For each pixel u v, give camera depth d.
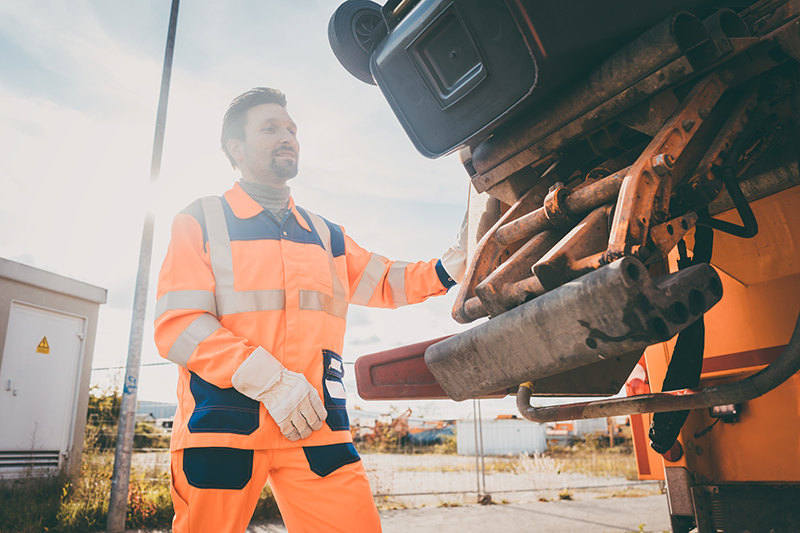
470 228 1.92
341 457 1.57
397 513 6.46
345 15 1.87
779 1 1.32
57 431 7.08
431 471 11.74
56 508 5.43
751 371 1.91
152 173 5.95
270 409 1.45
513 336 1.15
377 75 1.69
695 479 2.06
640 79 1.28
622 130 1.46
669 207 1.29
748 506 1.89
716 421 2.02
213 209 1.74
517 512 6.42
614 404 1.25
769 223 1.81
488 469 12.27
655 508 6.65
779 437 1.83
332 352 1.70
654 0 1.26
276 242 1.71
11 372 6.59
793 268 1.77
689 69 1.21
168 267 1.61
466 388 1.32
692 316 0.95
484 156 1.70
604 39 1.29
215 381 1.46
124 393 5.32
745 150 1.47
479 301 1.38
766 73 1.39
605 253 1.06
